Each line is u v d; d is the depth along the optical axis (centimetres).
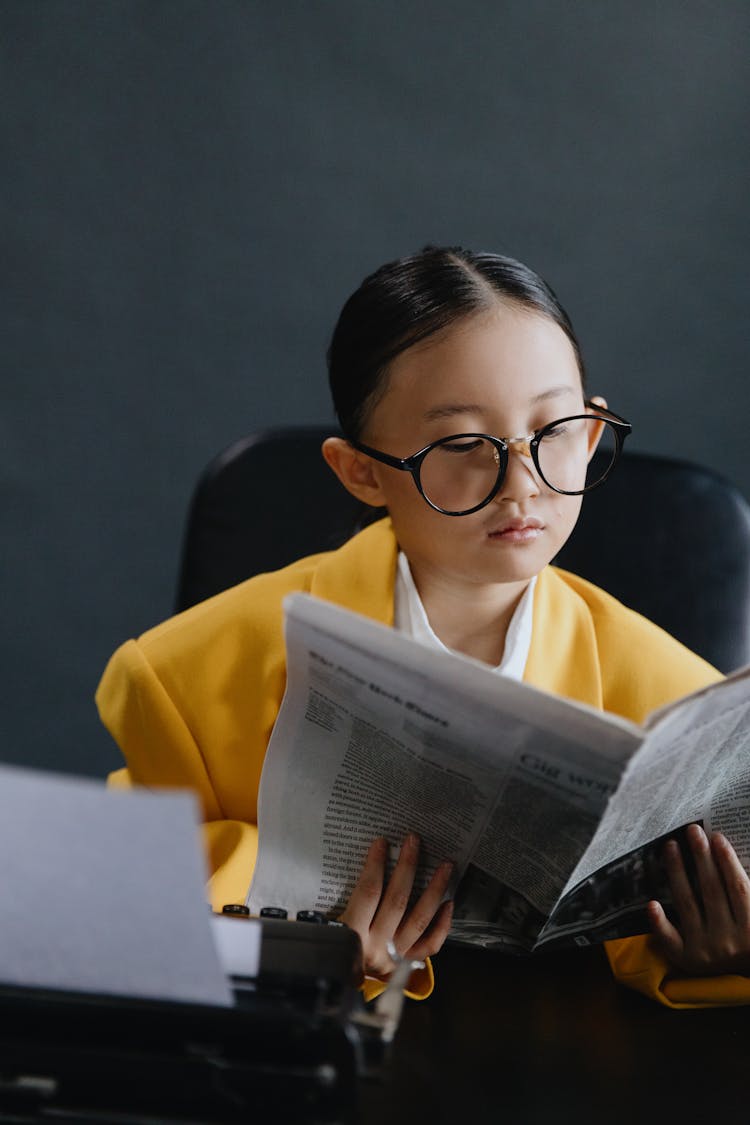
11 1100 47
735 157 197
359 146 198
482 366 77
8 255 201
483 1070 58
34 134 198
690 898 69
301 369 205
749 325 202
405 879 69
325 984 50
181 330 203
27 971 46
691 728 59
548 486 78
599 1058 60
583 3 193
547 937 71
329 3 194
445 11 194
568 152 197
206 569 115
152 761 92
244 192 199
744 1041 63
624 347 202
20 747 214
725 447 205
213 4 195
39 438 206
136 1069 47
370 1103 53
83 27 195
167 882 42
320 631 60
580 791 60
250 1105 47
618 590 112
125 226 201
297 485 117
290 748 67
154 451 207
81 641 212
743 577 112
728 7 192
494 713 58
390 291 82
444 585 89
